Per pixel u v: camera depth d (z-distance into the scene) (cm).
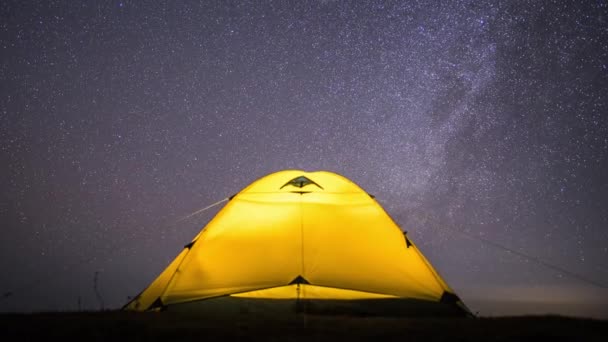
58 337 425
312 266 588
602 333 440
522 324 475
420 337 431
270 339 421
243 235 623
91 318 495
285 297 596
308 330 453
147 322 479
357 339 424
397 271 599
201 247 618
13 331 440
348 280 579
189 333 438
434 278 605
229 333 439
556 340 419
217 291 574
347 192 676
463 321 497
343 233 624
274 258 597
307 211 644
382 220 650
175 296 573
